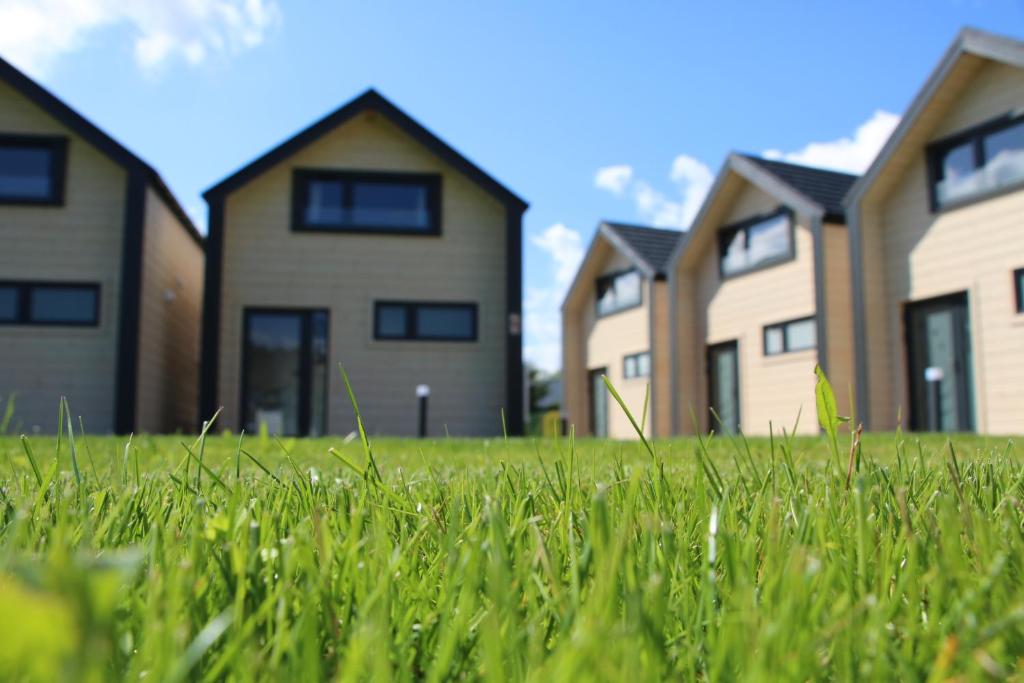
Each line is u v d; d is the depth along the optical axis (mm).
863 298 10594
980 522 785
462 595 656
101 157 11383
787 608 534
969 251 9680
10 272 11062
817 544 836
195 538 687
